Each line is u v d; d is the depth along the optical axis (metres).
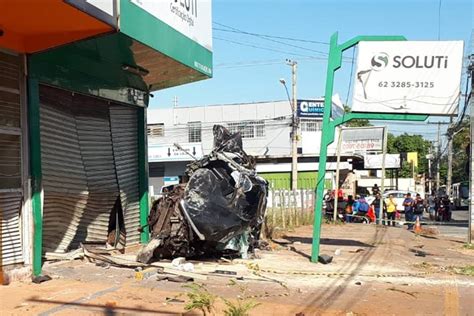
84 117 10.05
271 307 6.97
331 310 6.98
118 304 6.77
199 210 9.80
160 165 43.78
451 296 8.16
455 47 11.19
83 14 6.96
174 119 52.22
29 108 8.20
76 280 8.17
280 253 12.29
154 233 10.13
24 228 8.14
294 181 33.12
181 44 10.34
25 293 7.24
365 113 11.33
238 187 10.09
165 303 6.88
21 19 7.10
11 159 7.98
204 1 11.76
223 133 11.67
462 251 14.85
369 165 37.69
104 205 10.74
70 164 9.59
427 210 40.56
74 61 9.15
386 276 9.73
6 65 7.88
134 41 8.48
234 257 10.95
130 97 11.39
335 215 24.70
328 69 11.07
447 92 11.20
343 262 11.29
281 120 47.94
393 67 11.32
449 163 56.06
